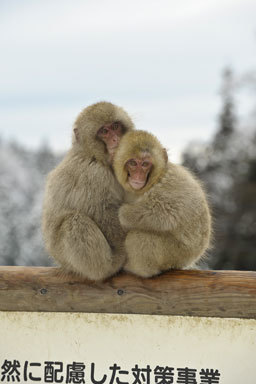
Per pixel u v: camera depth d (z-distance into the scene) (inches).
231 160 1165.1
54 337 250.1
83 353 248.1
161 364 244.5
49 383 248.4
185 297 243.8
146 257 246.7
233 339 241.4
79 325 249.6
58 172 275.6
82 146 277.4
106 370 246.4
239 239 1052.5
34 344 250.2
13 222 1332.4
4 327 252.5
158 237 249.1
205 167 1144.2
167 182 252.7
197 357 242.8
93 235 254.2
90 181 268.1
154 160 251.9
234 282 241.0
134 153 252.4
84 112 288.0
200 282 243.3
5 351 251.0
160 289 245.6
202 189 277.6
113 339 247.8
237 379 239.9
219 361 241.4
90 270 249.0
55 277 253.1
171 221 247.3
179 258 255.4
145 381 244.4
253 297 238.5
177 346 244.8
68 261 254.8
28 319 252.1
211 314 242.2
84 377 246.8
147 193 252.5
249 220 1072.2
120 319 248.7
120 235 264.7
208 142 1205.1
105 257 250.8
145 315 247.4
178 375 243.1
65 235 257.0
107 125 279.7
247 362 239.8
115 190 273.3
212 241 303.0
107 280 250.8
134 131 263.1
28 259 1280.8
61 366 247.9
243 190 1081.4
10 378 249.6
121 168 258.5
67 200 266.5
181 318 245.6
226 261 1039.6
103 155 275.3
